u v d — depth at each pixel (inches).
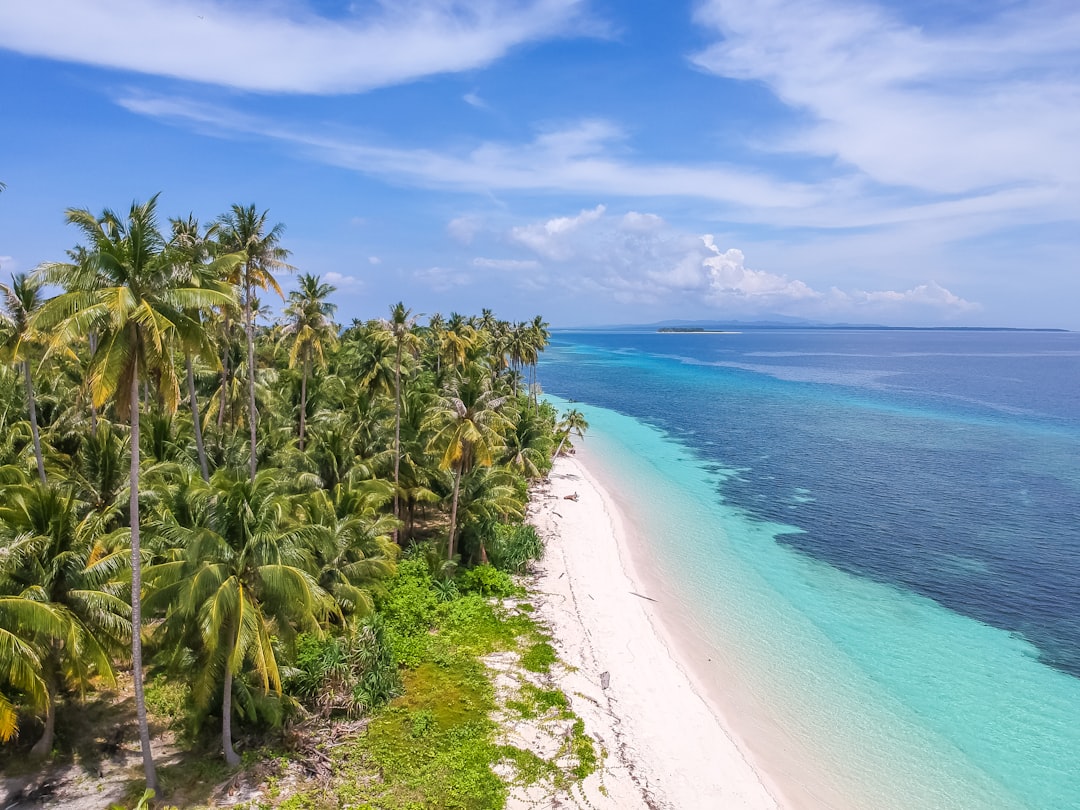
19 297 1336.1
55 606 862.5
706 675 1379.2
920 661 1459.2
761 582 1863.9
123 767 968.9
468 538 1813.5
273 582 892.0
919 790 1071.0
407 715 1135.0
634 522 2383.1
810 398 5964.6
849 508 2576.3
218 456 1760.6
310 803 919.7
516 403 2635.3
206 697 916.0
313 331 1934.1
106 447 1343.5
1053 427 4340.6
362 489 1513.3
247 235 1587.1
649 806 987.9
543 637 1460.4
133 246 810.8
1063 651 1510.8
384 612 1414.9
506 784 992.2
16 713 967.0
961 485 2918.3
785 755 1143.6
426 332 3853.3
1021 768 1127.6
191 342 850.8
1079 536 2257.6
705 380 7815.0
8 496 970.1
